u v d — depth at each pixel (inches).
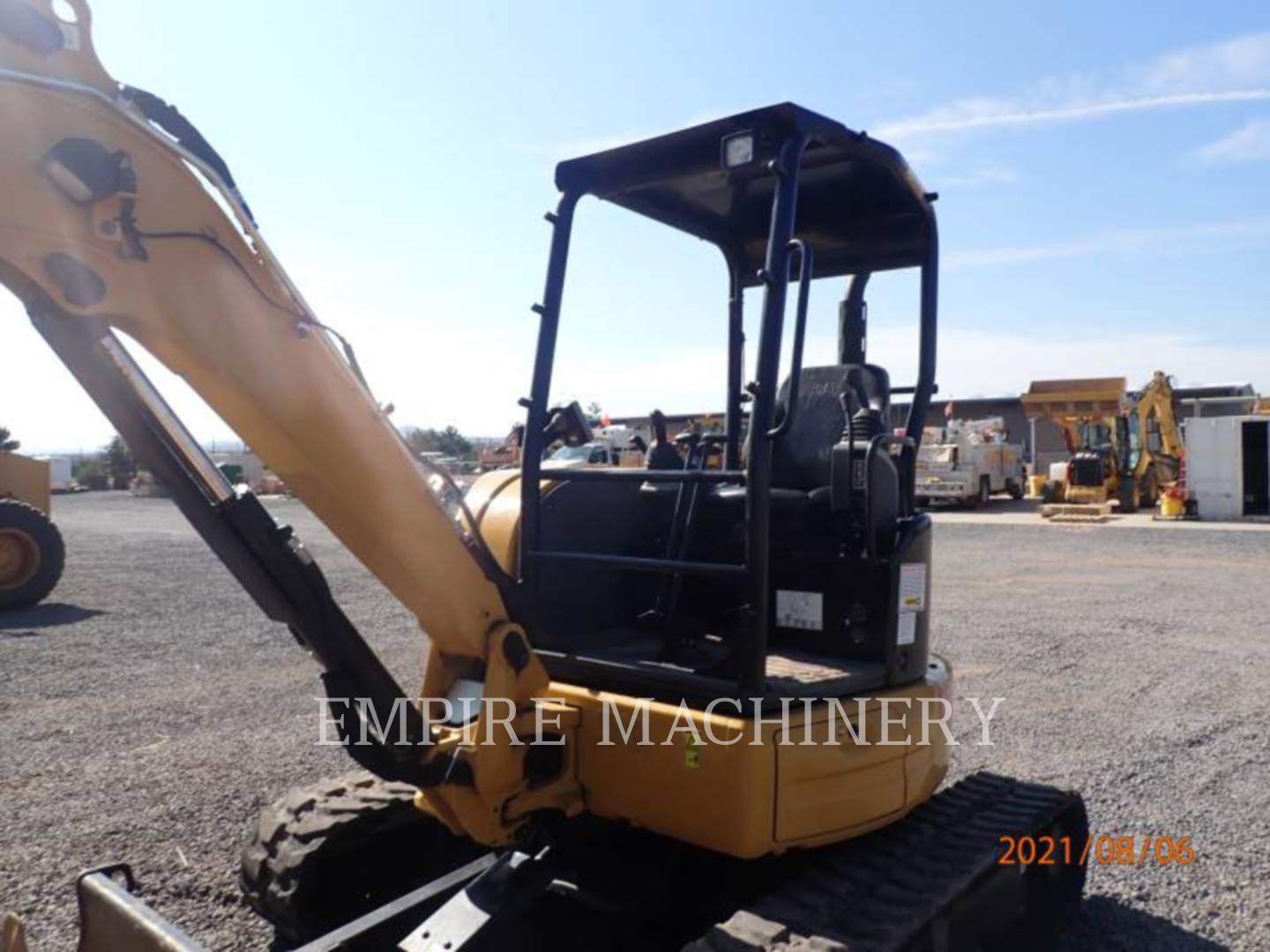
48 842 180.9
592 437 138.1
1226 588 497.7
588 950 129.0
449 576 110.1
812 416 142.9
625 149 125.3
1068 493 1003.3
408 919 117.6
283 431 97.1
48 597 479.2
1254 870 172.9
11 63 81.1
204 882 165.5
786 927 99.4
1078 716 266.5
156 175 87.8
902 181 137.6
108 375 88.8
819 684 117.6
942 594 482.3
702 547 143.6
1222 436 893.8
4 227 79.8
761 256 164.9
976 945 119.0
